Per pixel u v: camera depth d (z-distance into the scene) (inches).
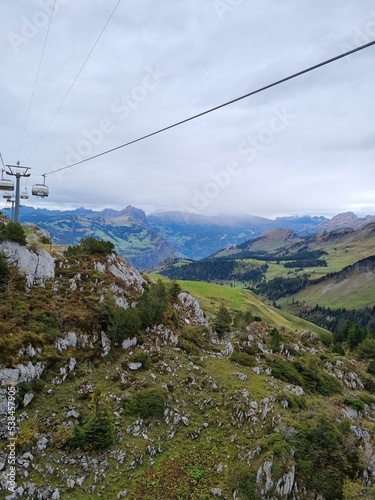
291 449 1582.2
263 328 3528.5
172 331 2598.4
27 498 1258.6
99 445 1486.2
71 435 1482.5
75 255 2896.2
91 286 2496.3
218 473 1513.3
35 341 1819.6
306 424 1777.8
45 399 1647.4
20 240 2353.6
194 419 1792.6
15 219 2440.9
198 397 1939.0
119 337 2162.9
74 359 1888.5
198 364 2297.0
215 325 3176.7
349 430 1814.7
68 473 1370.6
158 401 1791.3
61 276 2516.0
